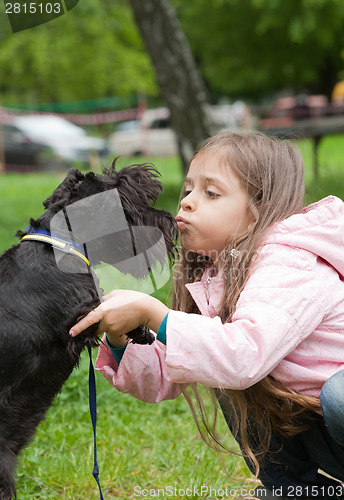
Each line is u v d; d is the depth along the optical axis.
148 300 2.30
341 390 2.27
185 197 2.57
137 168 2.58
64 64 24.47
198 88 9.38
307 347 2.41
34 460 3.19
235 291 2.39
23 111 22.55
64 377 2.51
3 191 13.18
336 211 2.45
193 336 2.22
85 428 3.60
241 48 16.16
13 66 24.77
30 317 2.37
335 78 17.44
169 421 3.74
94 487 3.06
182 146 9.48
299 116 17.70
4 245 5.52
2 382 2.40
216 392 2.74
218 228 2.49
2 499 2.43
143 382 2.66
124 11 21.27
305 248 2.38
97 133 26.83
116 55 25.52
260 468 2.71
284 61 16.45
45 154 17.66
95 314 2.27
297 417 2.54
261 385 2.43
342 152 17.73
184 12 16.00
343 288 2.41
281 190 2.51
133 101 27.55
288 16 13.45
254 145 2.55
